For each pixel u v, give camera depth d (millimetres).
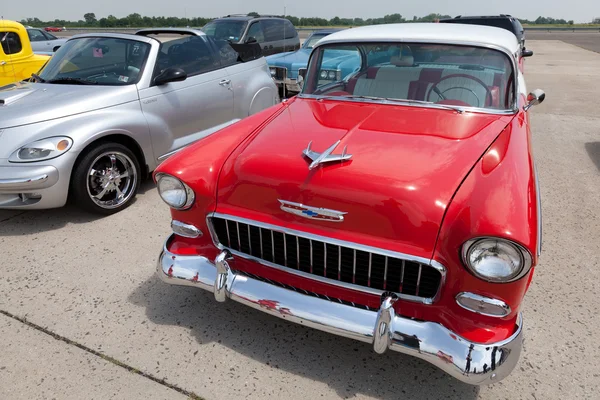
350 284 2203
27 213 4289
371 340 2105
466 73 3064
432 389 2328
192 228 2539
